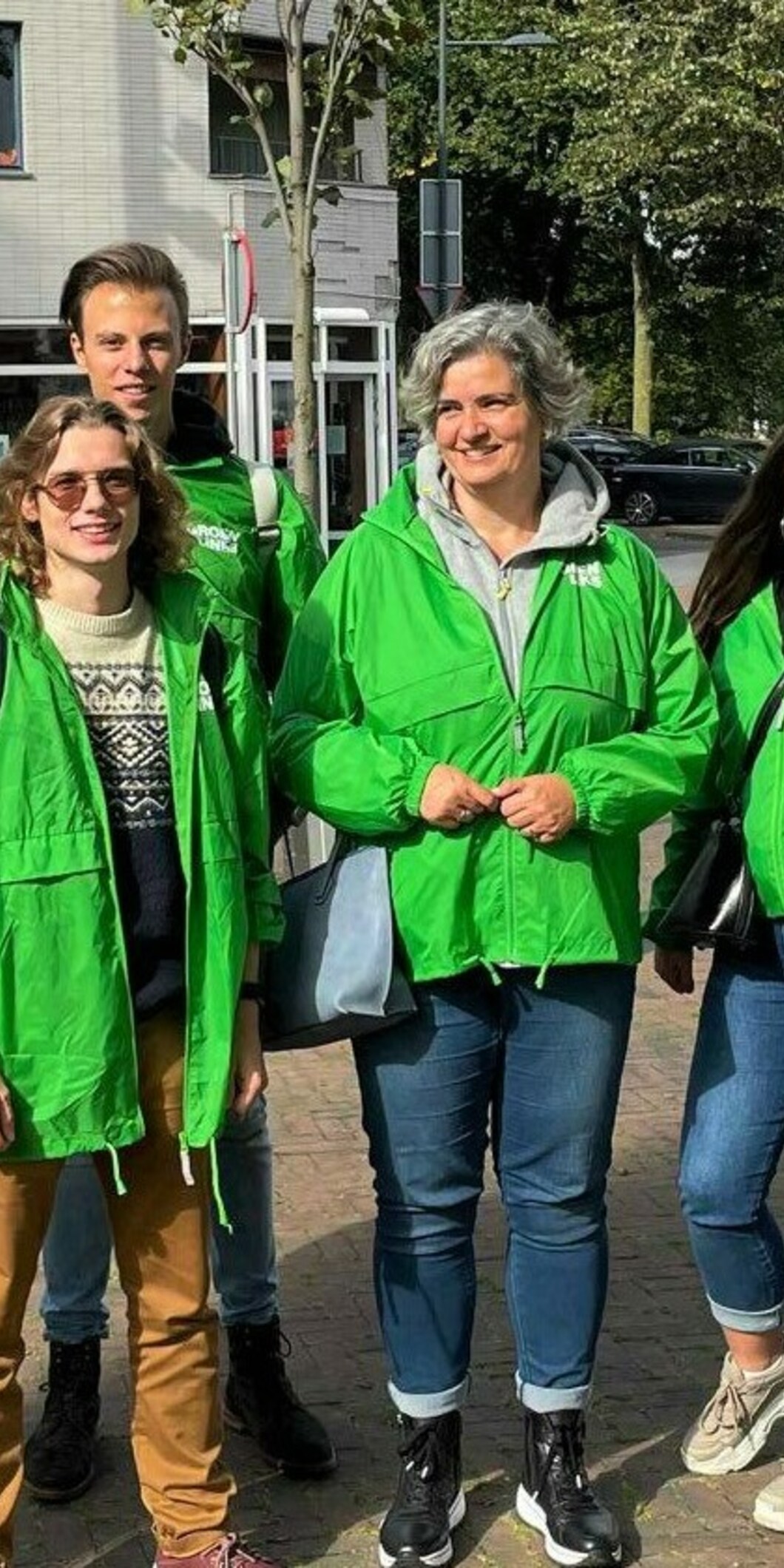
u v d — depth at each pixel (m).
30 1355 4.32
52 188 23.16
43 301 23.28
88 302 3.63
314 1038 3.46
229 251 13.11
